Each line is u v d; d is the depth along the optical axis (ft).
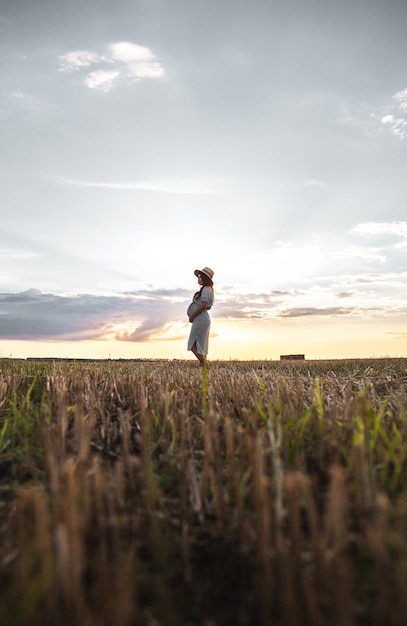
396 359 45.57
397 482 7.55
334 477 5.44
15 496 7.94
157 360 45.91
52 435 9.78
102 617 4.43
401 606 4.63
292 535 5.37
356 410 11.16
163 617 5.04
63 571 4.68
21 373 18.67
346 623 4.45
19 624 4.55
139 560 6.06
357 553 5.90
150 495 6.94
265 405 12.71
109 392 15.60
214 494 7.28
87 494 6.41
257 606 5.22
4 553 5.94
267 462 8.80
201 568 5.97
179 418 10.52
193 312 33.06
